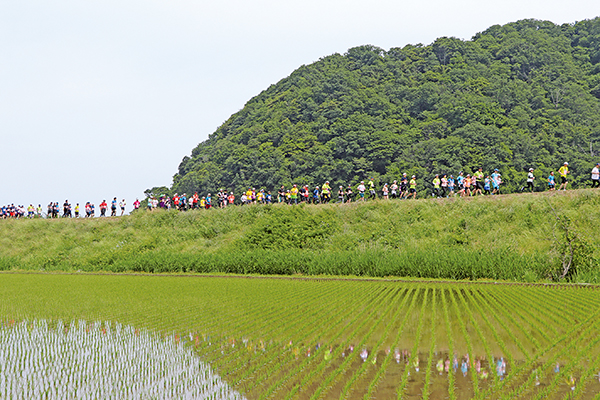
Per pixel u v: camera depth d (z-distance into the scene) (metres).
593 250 22.02
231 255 29.61
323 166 85.12
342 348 9.70
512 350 9.41
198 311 14.58
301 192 41.31
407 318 12.71
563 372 7.95
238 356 9.39
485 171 74.69
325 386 7.47
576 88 100.88
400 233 30.27
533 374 7.87
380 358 8.96
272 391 7.34
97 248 36.44
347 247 30.11
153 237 36.91
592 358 8.80
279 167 88.12
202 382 7.93
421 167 77.75
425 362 8.68
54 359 9.49
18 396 7.44
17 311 15.00
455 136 82.25
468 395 7.01
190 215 39.91
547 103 98.06
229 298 17.36
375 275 24.97
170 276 27.53
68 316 14.06
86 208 46.81
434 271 23.62
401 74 118.56
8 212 51.12
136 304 16.20
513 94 97.50
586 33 125.56
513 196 31.02
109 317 13.82
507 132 82.88
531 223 27.86
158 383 7.93
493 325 11.70
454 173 73.50
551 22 134.75
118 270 31.12
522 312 13.39
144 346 10.37
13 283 23.91
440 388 7.31
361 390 7.28
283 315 13.55
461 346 9.77
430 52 126.19
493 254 23.64
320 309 14.45
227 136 117.31
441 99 100.62
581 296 16.53
